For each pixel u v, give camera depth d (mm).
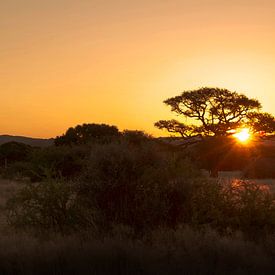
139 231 10789
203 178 12188
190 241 9516
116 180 11062
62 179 12164
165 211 10992
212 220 11539
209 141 52406
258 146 52562
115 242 9523
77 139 54125
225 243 9453
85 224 11258
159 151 11766
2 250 9023
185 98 56750
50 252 8930
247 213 11586
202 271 8289
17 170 43000
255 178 44094
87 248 9148
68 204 11922
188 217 11367
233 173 50312
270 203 11891
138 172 11211
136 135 12141
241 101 55594
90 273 8211
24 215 11805
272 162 45250
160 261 8609
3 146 62312
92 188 11180
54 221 11562
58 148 32812
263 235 10820
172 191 11273
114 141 11898
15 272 8219
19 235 10445
